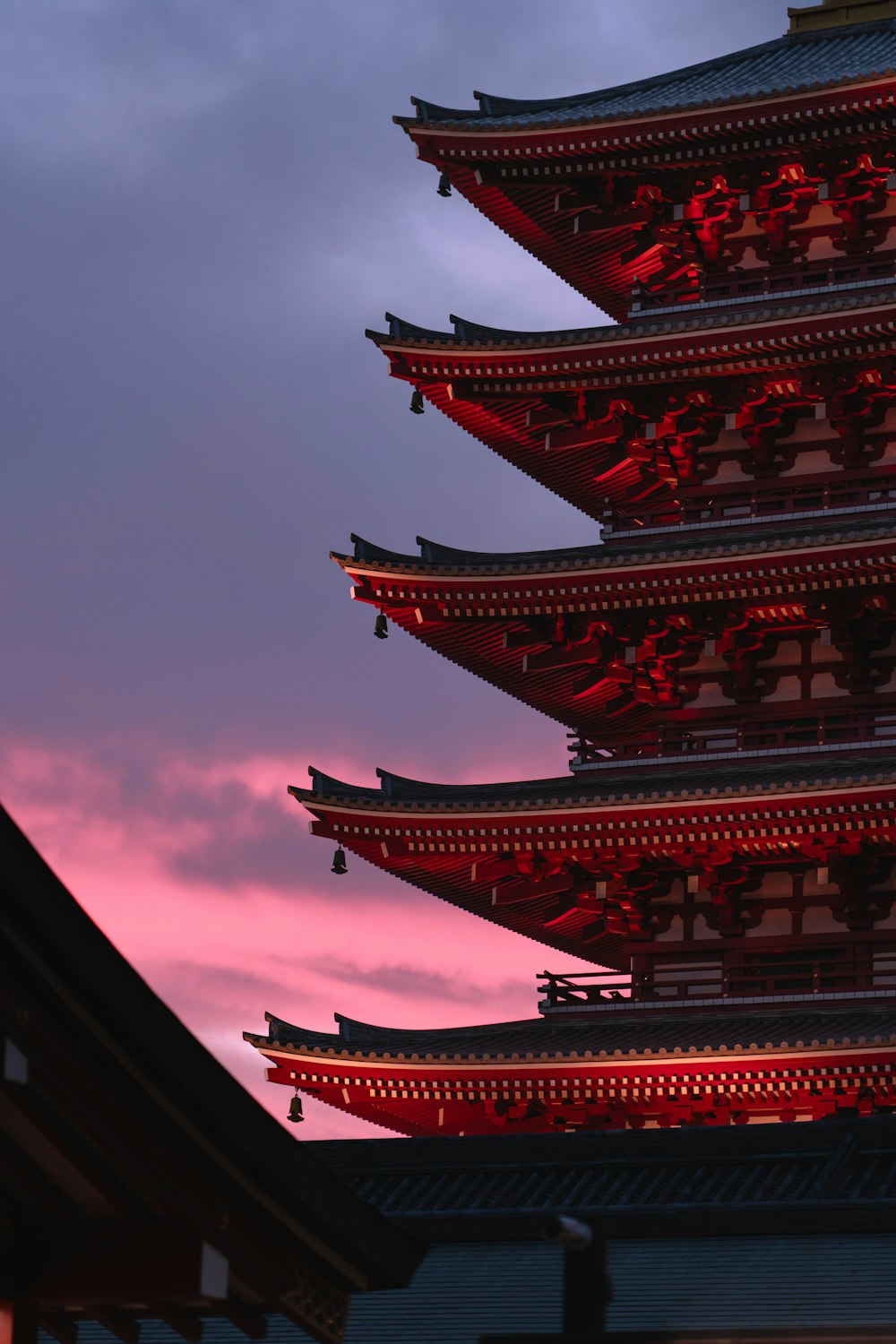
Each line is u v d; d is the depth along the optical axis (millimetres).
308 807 42719
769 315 43219
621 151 45938
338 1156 34312
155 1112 13938
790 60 50031
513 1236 30031
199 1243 14289
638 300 47656
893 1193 29656
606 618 44031
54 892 13094
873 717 43125
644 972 42688
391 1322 26234
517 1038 41938
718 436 46031
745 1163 31578
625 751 44625
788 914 42188
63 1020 13617
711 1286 26453
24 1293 14656
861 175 45719
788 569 41844
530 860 42875
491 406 46344
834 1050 37719
